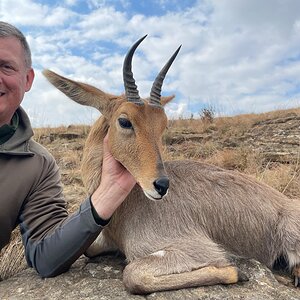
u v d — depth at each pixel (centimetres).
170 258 67
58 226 69
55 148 203
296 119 251
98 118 78
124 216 74
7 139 71
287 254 77
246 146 183
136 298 63
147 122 68
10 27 70
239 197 79
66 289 67
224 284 66
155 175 64
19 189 70
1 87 68
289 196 120
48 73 74
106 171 67
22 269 84
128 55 69
